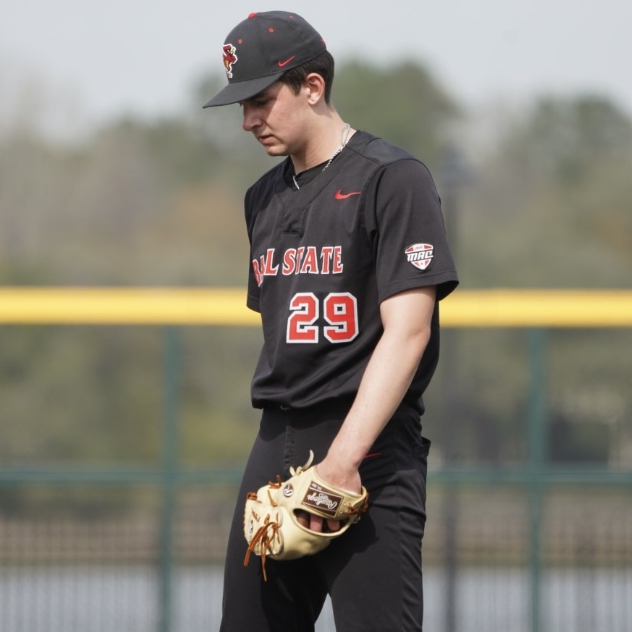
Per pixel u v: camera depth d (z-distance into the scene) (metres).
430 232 10.64
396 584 10.82
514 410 55.38
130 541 24.31
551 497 24.02
